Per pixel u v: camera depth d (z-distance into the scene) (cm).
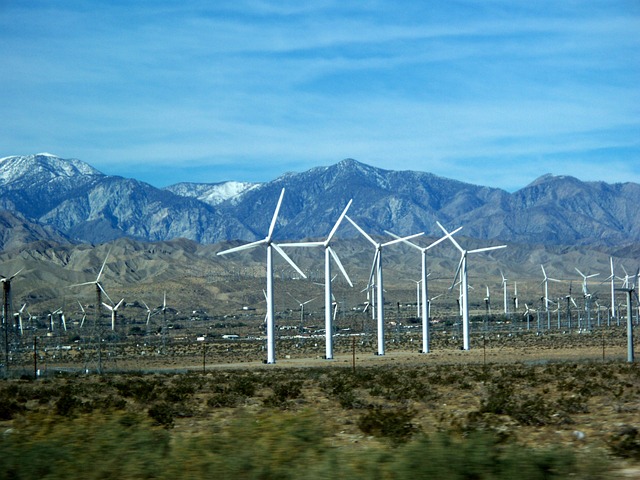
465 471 2116
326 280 14388
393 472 2106
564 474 2166
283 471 2173
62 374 10125
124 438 2603
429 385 6800
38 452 2444
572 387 5894
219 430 3331
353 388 6538
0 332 14412
